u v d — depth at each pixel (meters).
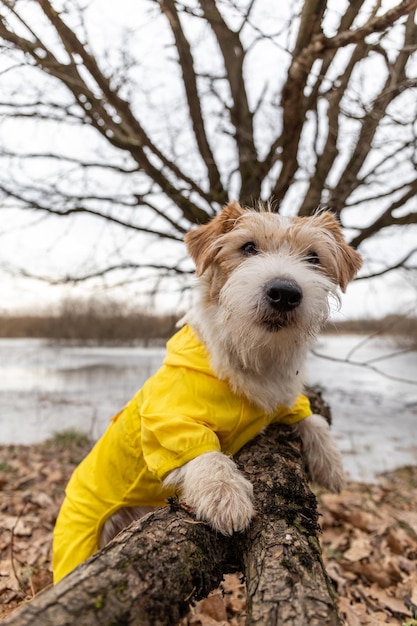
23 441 1.12
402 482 0.92
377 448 1.16
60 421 1.33
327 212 0.45
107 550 0.21
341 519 0.66
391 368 2.85
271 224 0.41
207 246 0.41
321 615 0.18
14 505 0.65
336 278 0.43
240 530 0.26
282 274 0.35
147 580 0.20
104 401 1.62
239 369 0.35
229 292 0.35
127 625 0.18
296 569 0.21
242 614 0.42
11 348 4.12
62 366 2.72
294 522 0.26
